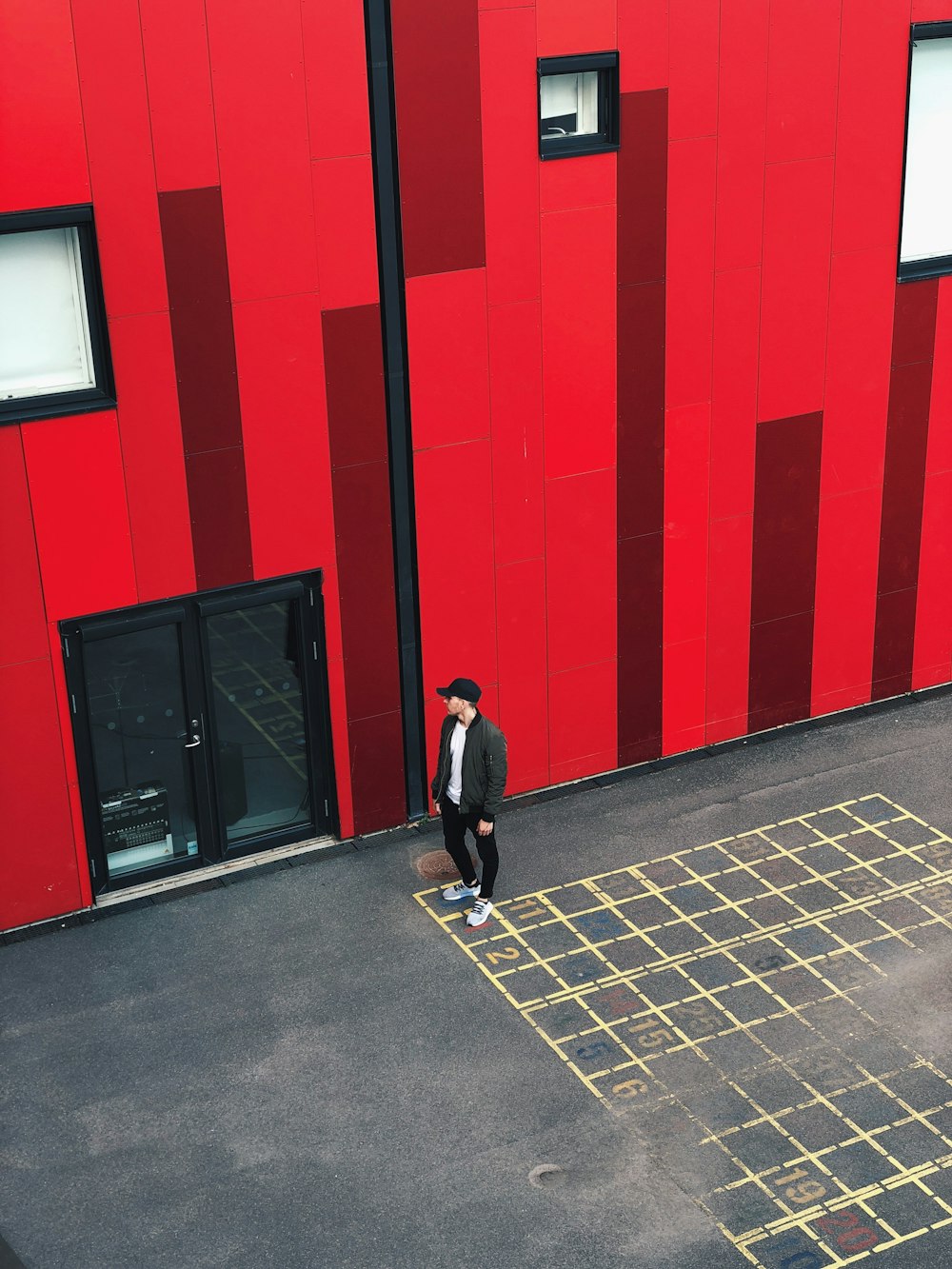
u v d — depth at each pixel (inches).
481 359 488.1
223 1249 360.8
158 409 446.6
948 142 550.6
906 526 594.2
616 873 506.0
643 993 446.9
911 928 475.2
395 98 446.0
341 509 484.4
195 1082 414.6
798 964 458.6
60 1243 363.6
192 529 464.1
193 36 416.8
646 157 490.6
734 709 586.6
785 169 515.5
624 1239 361.1
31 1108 406.6
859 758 576.1
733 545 559.2
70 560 449.7
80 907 490.0
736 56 493.4
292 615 494.0
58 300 430.6
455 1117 399.9
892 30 516.4
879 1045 423.8
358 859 516.7
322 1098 407.8
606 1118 398.6
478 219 471.8
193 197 430.6
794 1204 370.0
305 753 516.1
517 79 462.0
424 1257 357.1
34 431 432.5
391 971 458.3
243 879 505.7
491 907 486.0
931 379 575.5
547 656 539.2
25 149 405.7
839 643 598.9
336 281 458.0
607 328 505.0
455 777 463.5
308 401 466.9
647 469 530.6
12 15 393.4
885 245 544.7
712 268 515.5
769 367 539.5
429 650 518.0
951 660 624.4
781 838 525.0
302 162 441.7
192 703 486.9
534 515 516.7
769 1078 411.8
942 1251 355.9
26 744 463.5
